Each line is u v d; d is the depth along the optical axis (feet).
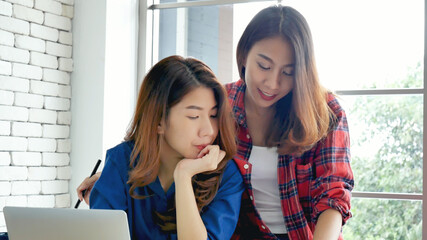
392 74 10.18
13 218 6.03
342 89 10.43
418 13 10.06
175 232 6.80
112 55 11.62
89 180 7.67
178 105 6.68
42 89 11.20
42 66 11.21
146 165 6.75
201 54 11.51
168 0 11.89
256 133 7.39
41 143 11.16
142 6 12.03
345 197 6.84
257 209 7.29
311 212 7.28
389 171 10.14
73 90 11.76
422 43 10.03
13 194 10.66
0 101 10.47
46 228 5.83
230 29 11.25
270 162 7.30
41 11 11.18
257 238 7.32
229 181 7.03
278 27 6.96
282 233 7.35
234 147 6.98
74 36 11.79
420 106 9.98
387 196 10.12
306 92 6.93
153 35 12.02
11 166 10.65
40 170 11.14
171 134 6.75
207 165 6.61
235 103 7.44
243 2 11.15
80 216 5.68
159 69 6.77
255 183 7.34
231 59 11.23
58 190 11.48
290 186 7.16
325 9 10.52
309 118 6.92
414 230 9.93
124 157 7.03
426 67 9.96
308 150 7.22
